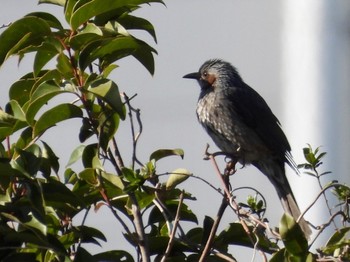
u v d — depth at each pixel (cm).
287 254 641
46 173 695
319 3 1562
